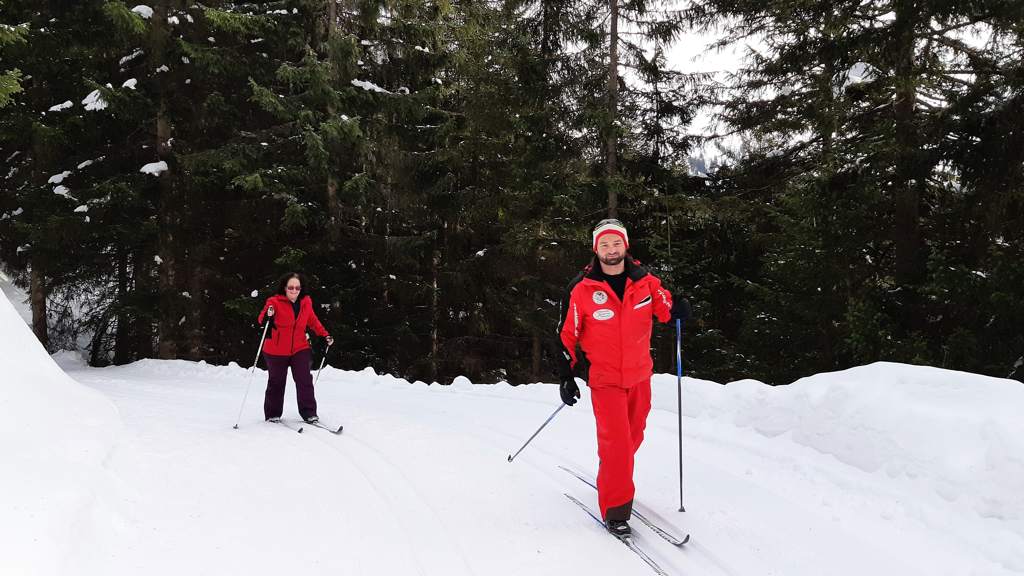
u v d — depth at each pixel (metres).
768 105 12.88
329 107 12.92
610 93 12.19
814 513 3.54
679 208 13.16
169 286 13.51
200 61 12.22
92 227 12.83
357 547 3.10
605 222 3.32
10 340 4.68
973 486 3.32
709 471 4.29
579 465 4.49
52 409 4.38
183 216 13.44
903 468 3.73
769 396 5.02
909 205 9.71
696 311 13.99
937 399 3.93
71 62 12.95
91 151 13.81
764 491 3.90
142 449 4.52
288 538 3.18
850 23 9.68
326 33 13.60
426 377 16.80
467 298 16.66
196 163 12.56
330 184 14.43
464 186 16.14
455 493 3.91
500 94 13.67
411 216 16.17
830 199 10.05
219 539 3.12
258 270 16.02
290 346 6.04
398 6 13.94
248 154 12.76
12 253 14.73
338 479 4.14
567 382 3.43
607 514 3.30
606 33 12.32
